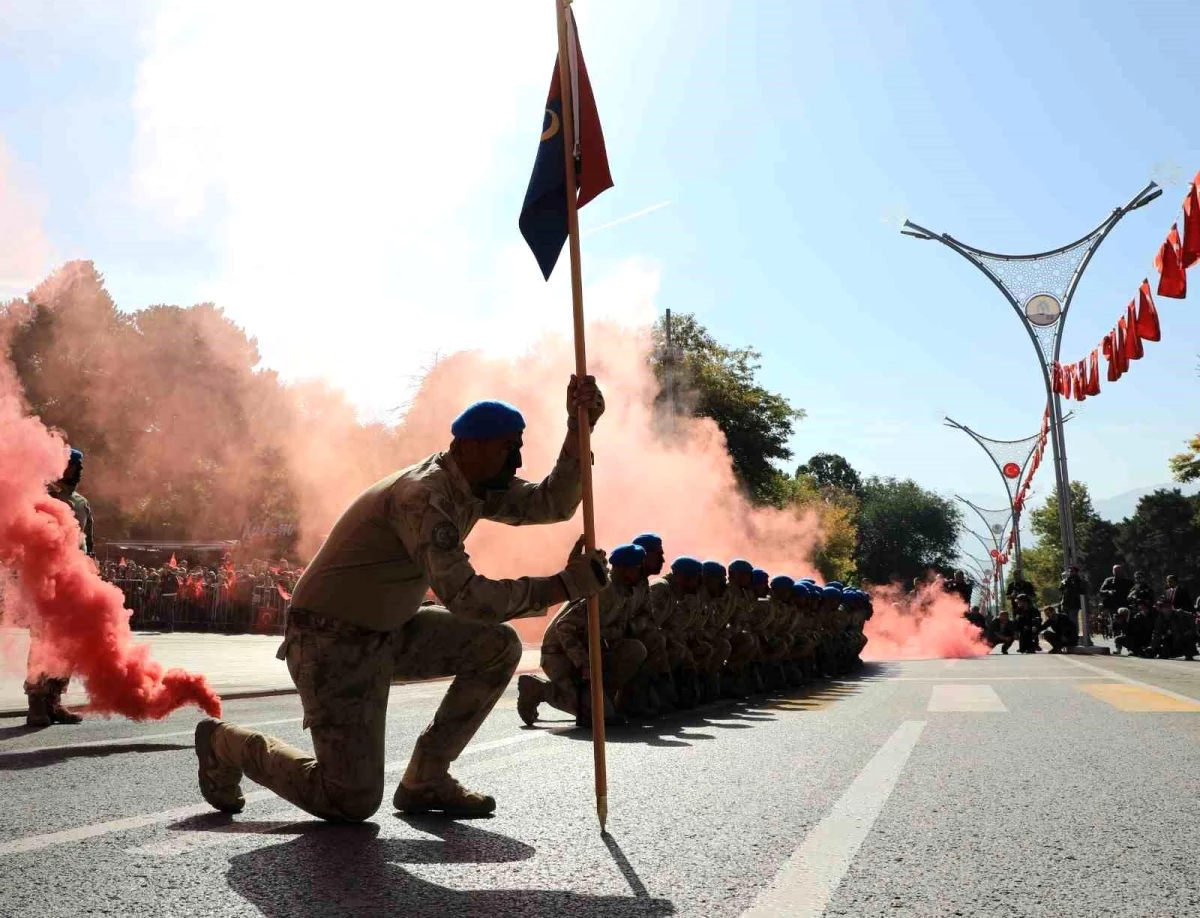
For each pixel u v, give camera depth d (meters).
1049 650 26.44
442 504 3.56
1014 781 4.73
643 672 8.74
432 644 3.92
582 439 3.86
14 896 2.77
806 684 13.73
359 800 3.62
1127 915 2.64
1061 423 23.73
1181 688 10.95
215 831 3.65
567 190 4.10
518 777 4.99
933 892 2.85
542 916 2.62
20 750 5.90
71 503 7.35
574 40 4.58
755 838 3.55
